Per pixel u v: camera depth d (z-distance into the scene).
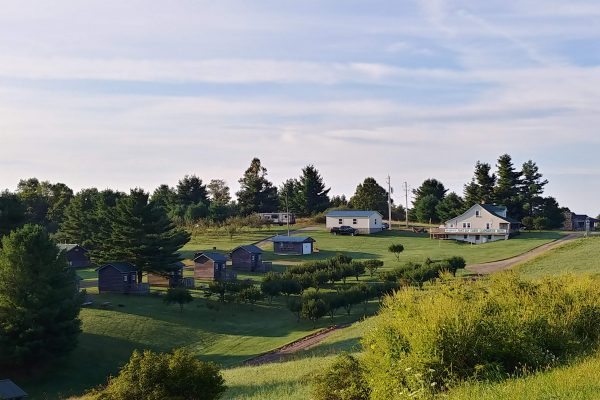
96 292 69.38
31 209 153.00
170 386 18.14
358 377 15.56
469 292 16.05
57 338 44.47
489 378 12.27
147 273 78.81
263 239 122.88
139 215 75.38
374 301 66.38
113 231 79.12
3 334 43.72
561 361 13.73
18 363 43.00
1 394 33.88
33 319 44.16
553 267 59.47
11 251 46.00
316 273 71.56
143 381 18.14
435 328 12.84
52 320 44.62
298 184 176.12
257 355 46.31
